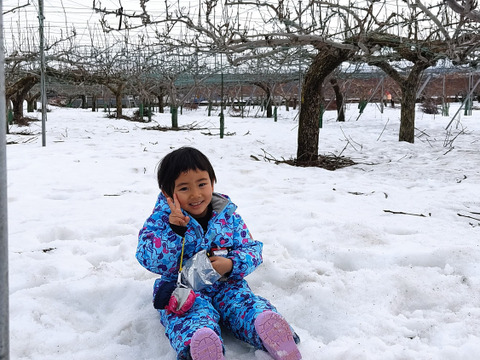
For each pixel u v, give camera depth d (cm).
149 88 2081
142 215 471
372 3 657
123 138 1298
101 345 231
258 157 960
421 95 2844
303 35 675
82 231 419
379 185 648
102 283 291
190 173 221
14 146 1059
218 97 3584
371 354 217
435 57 921
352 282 296
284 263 329
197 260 224
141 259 236
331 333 245
